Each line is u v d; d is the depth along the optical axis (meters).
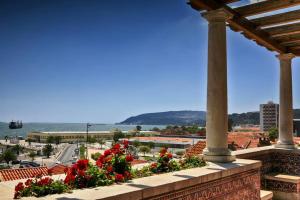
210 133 6.05
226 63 6.11
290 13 6.74
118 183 3.95
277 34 7.90
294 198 8.00
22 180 4.25
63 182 3.73
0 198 3.20
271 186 8.45
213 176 4.88
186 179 4.32
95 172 3.94
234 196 5.46
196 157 5.89
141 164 5.47
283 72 9.34
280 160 9.14
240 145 18.67
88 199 3.14
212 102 6.02
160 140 74.44
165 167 5.03
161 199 3.92
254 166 6.04
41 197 3.21
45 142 140.25
